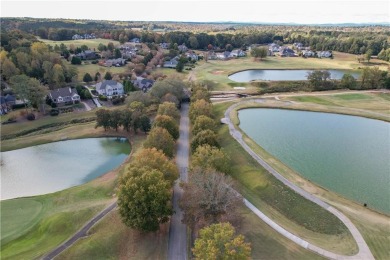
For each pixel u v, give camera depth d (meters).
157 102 99.56
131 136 85.00
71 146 81.00
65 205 53.44
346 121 91.94
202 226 42.56
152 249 40.31
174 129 73.38
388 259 37.69
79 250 40.31
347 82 128.75
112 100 113.44
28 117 96.62
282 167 61.84
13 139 84.38
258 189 54.44
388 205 50.56
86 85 134.12
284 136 79.75
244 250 29.95
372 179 58.81
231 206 43.41
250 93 122.12
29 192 60.59
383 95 117.56
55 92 111.38
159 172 44.50
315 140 77.50
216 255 29.12
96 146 80.88
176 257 38.88
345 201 50.72
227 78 147.25
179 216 47.00
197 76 151.25
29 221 48.91
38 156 75.88
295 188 53.75
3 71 117.50
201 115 76.44
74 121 96.50
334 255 38.34
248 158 65.19
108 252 40.38
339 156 68.56
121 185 43.09
